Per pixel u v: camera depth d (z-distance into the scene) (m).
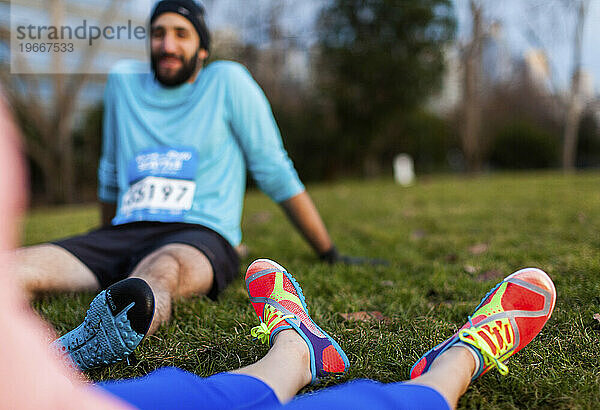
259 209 5.77
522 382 1.18
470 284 2.14
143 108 2.21
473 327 1.23
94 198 12.82
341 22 12.77
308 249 3.14
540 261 2.56
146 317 1.16
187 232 1.90
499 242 3.13
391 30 12.73
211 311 1.71
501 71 17.20
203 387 0.81
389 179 14.53
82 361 1.20
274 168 2.27
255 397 0.86
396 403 0.82
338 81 13.21
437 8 12.91
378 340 1.48
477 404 1.11
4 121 0.48
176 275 1.65
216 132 2.15
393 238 3.44
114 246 1.88
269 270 1.40
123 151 2.22
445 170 17.14
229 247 2.06
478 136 15.59
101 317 1.15
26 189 0.50
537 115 20.16
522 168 18.84
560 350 1.38
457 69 14.92
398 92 13.09
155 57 2.14
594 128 20.05
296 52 13.77
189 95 2.18
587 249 2.77
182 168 2.09
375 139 14.11
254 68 13.29
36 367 0.53
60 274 1.72
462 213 4.61
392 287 2.13
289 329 1.23
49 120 11.81
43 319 1.59
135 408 0.70
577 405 1.09
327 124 13.86
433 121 15.53
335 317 1.74
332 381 1.20
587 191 6.29
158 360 1.34
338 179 14.59
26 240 3.87
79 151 12.83
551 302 1.28
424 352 1.40
